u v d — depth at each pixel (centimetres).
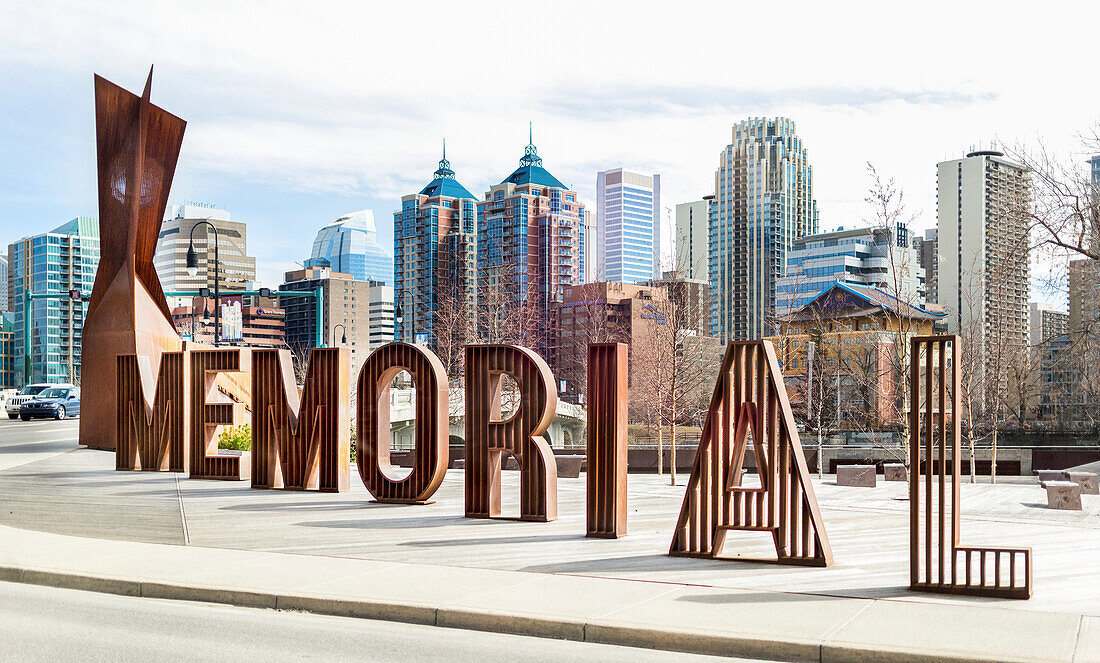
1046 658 785
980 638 853
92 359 3412
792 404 5503
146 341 3316
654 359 5297
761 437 1295
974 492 2584
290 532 1570
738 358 1321
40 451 3338
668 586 1105
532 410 1723
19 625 979
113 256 3372
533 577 1163
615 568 1234
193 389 2470
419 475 1936
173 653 862
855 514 1938
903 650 812
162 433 2645
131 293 3288
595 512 1526
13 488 2256
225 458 2430
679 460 3588
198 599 1115
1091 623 910
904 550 1416
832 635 866
